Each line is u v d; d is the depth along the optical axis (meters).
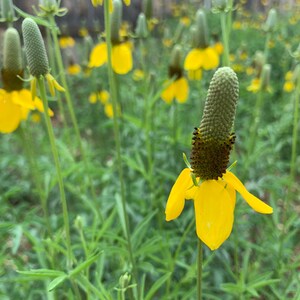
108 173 0.30
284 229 0.23
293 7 0.90
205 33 0.26
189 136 0.30
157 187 0.30
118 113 0.31
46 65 0.15
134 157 0.31
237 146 0.38
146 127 0.26
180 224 0.26
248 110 0.42
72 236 0.27
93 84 0.39
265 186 0.28
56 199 0.31
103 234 0.21
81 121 0.48
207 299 0.24
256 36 0.70
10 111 0.18
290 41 0.65
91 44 0.37
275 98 0.52
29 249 0.29
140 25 0.28
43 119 0.38
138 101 0.38
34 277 0.17
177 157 0.30
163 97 0.29
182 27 0.33
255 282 0.20
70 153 0.29
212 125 0.11
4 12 0.21
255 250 0.29
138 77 0.41
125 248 0.21
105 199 0.28
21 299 0.22
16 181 0.36
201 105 0.30
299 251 0.30
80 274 0.16
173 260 0.21
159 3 0.79
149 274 0.24
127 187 0.29
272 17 0.29
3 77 0.18
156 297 0.24
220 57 0.41
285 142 0.37
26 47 0.15
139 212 0.28
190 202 0.27
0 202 0.27
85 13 0.65
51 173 0.25
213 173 0.11
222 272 0.25
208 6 0.71
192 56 0.27
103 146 0.44
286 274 0.27
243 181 0.27
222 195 0.11
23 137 0.22
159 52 0.56
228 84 0.11
